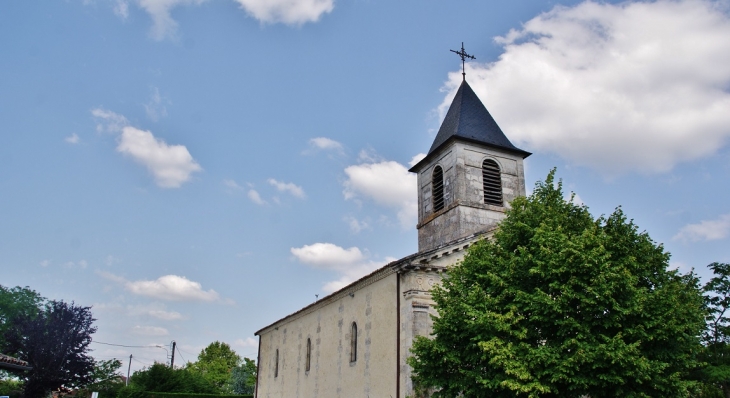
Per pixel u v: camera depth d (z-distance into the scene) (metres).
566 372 14.64
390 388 22.12
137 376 53.38
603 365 14.38
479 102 30.09
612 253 16.80
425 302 22.00
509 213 19.28
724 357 21.14
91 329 42.38
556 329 15.81
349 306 27.59
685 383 15.27
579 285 15.35
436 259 22.83
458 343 17.00
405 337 21.64
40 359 39.03
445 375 17.16
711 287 21.95
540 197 19.28
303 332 33.75
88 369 41.44
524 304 16.14
